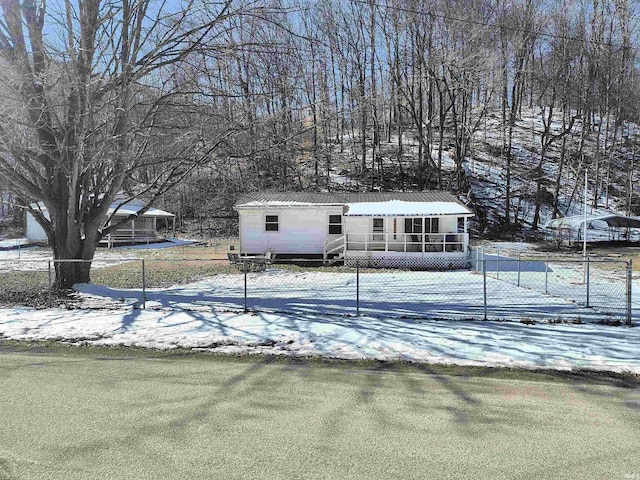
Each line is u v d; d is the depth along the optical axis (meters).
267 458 3.05
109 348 6.21
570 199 38.19
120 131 10.23
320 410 3.95
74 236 11.45
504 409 4.01
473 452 3.17
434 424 3.66
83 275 11.72
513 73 39.72
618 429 3.58
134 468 2.90
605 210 38.69
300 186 35.75
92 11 9.70
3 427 3.54
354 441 3.33
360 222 21.08
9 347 6.25
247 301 9.80
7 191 11.23
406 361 5.58
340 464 2.98
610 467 2.96
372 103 24.55
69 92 9.75
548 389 4.56
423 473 2.87
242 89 12.14
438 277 15.05
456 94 38.00
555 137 38.50
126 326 7.43
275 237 21.33
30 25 9.89
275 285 12.91
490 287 12.43
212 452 3.13
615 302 9.78
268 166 17.39
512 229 35.41
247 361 5.60
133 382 4.73
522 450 3.20
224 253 24.38
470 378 4.92
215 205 36.50
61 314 8.39
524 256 22.50
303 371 5.18
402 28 33.91
